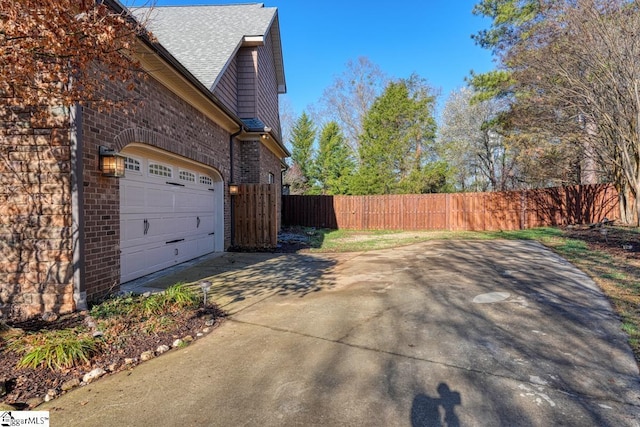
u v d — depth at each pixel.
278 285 6.17
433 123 21.28
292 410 2.51
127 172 5.96
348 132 31.62
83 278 4.48
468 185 29.00
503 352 3.41
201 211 9.16
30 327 3.98
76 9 3.11
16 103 4.30
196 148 8.06
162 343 3.69
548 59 11.37
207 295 5.37
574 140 13.41
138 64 3.70
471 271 6.96
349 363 3.22
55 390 2.79
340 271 7.36
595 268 6.67
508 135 17.33
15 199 4.38
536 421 2.36
